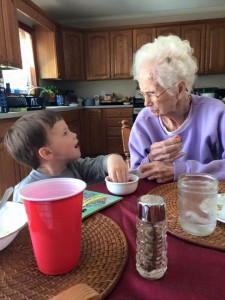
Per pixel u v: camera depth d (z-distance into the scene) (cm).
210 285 35
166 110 106
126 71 455
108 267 39
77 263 40
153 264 37
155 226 37
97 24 482
